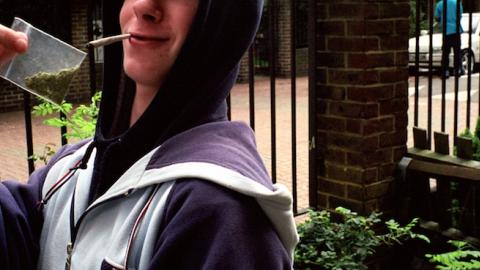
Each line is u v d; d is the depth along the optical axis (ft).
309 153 12.81
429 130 14.60
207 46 4.06
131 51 4.23
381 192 12.26
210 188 3.59
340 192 12.39
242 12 4.14
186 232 3.51
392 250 12.53
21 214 4.48
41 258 4.46
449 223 12.35
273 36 11.59
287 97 44.45
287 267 3.75
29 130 8.79
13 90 37.58
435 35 44.21
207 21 4.03
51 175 4.74
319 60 12.41
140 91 4.42
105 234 3.96
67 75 4.59
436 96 39.78
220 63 4.15
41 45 4.57
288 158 25.63
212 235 3.50
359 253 10.24
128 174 3.94
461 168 11.82
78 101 26.71
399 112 12.37
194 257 3.51
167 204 3.70
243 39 4.20
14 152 26.12
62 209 4.47
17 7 30.19
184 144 3.91
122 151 4.11
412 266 12.44
